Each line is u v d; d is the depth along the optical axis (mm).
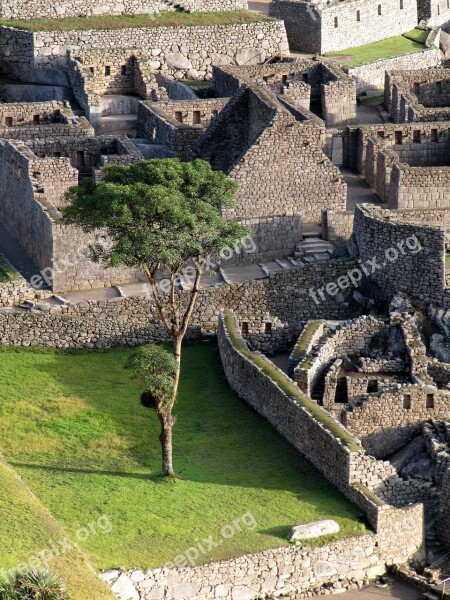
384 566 143500
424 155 185875
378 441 156875
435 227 165750
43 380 160500
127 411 156750
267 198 176125
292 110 183500
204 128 188625
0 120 192500
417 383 158125
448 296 165875
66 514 140375
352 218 174750
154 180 151500
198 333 168250
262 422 156000
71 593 131250
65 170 174875
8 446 150750
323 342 162250
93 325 165750
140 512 141625
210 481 147250
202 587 137625
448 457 151125
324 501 145500
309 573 140750
